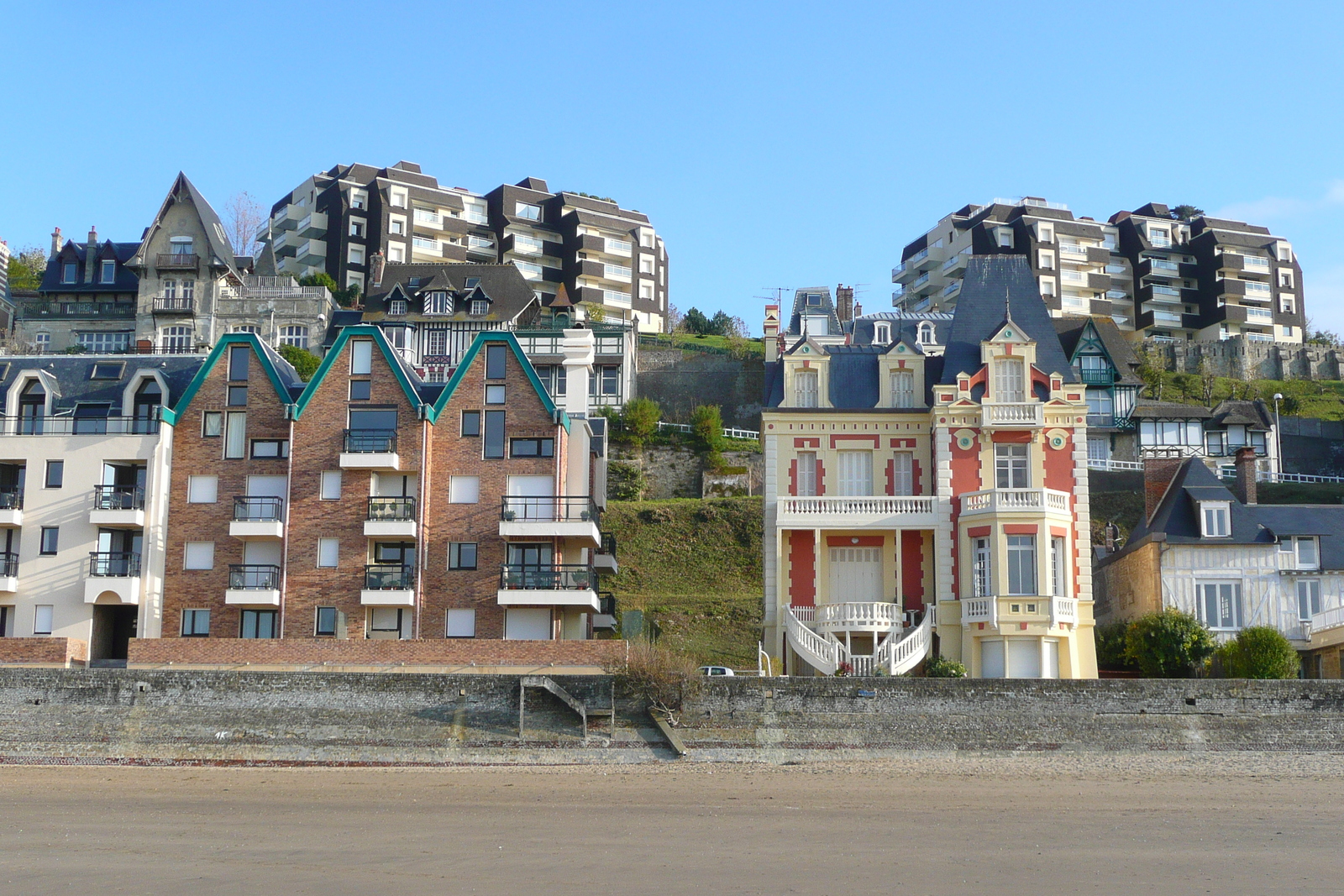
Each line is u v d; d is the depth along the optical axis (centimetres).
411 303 10825
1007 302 5991
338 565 5503
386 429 5634
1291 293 15038
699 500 8569
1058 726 4725
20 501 5641
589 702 4828
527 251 14625
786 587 5712
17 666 5078
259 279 10750
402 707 4809
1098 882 3005
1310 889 2955
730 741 4700
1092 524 8281
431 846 3347
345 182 14100
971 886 2959
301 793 4128
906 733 4716
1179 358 13112
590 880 2994
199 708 4819
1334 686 4753
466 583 5522
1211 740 4700
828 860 3203
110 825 3641
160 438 5650
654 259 15375
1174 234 15250
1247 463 6819
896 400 5912
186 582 5581
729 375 10831
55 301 10694
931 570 5703
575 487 5856
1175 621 5509
